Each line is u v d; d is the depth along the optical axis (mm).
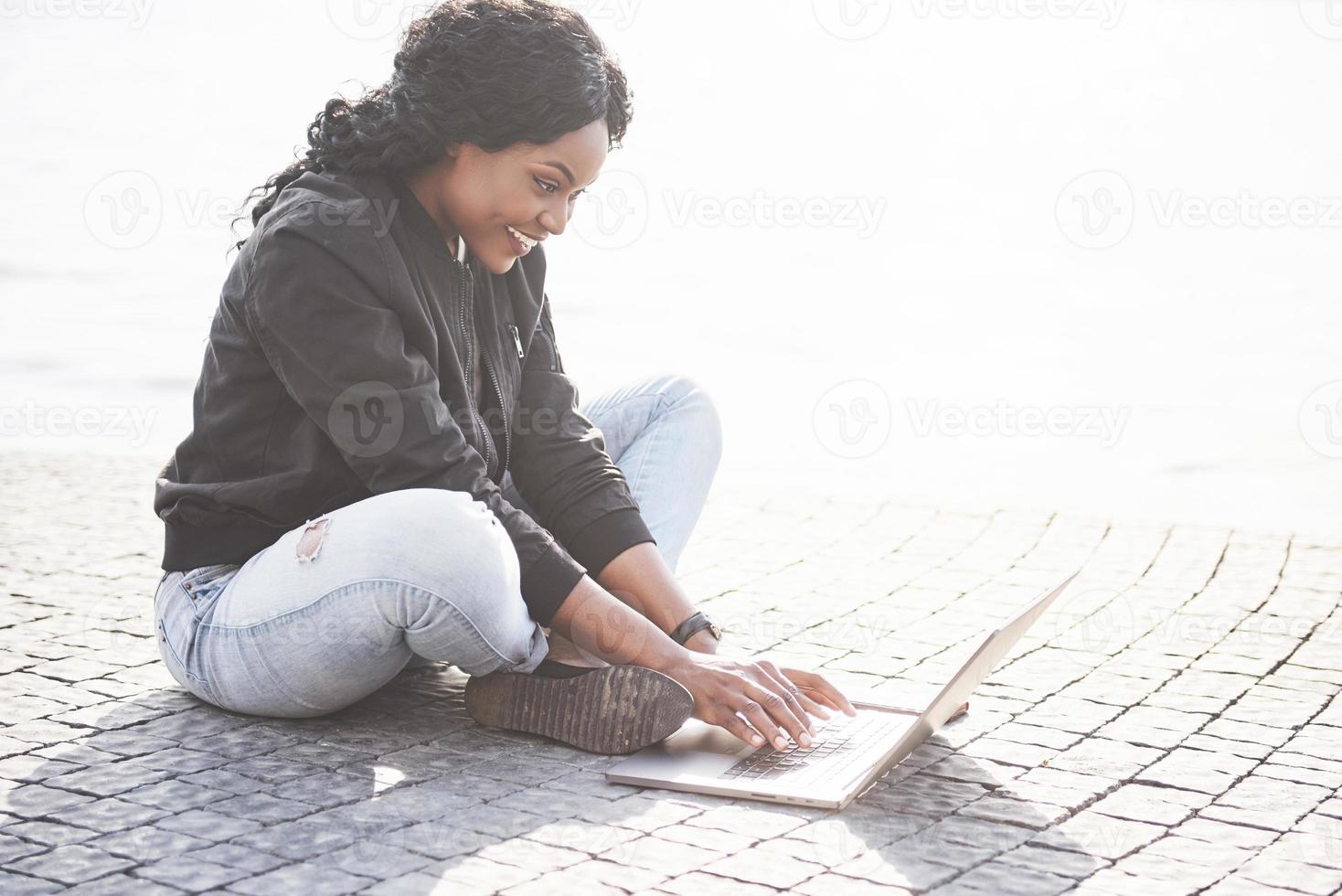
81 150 12672
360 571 2137
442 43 2268
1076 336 7176
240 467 2318
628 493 2574
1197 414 5629
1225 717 2441
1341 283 8273
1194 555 3596
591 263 9727
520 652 2273
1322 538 3738
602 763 2201
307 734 2299
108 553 3518
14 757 2176
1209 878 1812
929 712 2090
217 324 2330
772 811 2012
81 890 1736
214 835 1902
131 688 2520
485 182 2312
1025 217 10570
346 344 2189
